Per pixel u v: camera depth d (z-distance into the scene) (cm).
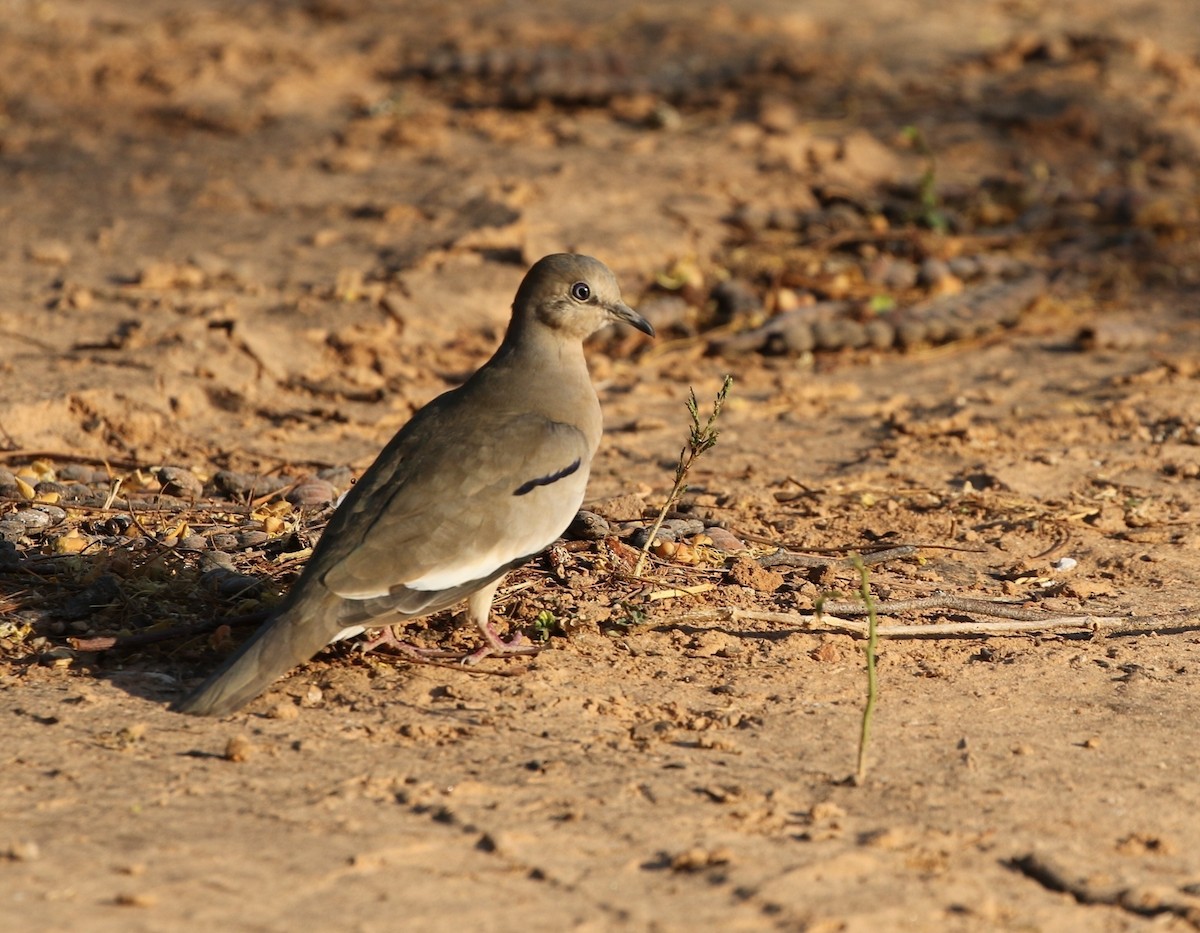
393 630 1060
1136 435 1606
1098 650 1086
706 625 1101
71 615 1060
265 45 3112
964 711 977
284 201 2309
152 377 1636
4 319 1812
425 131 2589
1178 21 3422
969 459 1530
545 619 1070
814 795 852
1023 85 2897
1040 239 2319
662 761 891
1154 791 870
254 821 798
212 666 1009
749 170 2486
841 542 1295
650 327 1091
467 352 1859
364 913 710
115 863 746
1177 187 2516
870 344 1948
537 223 2172
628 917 714
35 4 3422
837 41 3234
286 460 1484
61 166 2489
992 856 789
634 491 1397
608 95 2828
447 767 873
